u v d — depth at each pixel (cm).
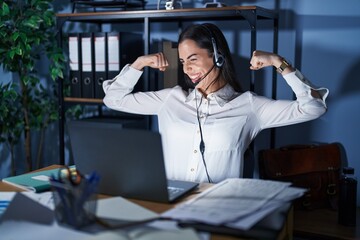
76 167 112
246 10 187
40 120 267
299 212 199
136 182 105
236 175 164
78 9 265
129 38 229
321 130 217
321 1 208
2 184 123
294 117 160
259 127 170
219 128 163
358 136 210
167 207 100
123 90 182
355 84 207
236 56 231
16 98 259
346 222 181
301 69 217
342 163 214
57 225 88
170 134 170
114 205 97
